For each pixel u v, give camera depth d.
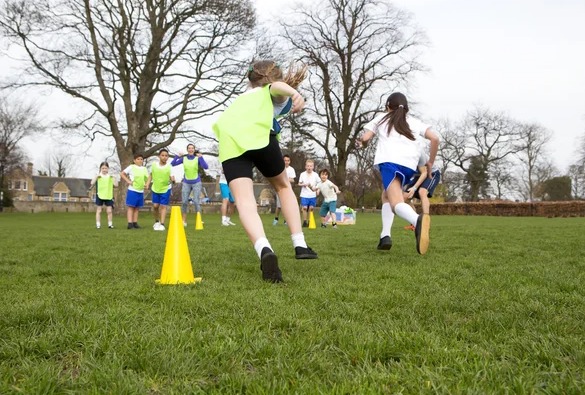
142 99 28.41
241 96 4.13
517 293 3.27
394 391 1.63
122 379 1.73
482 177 62.16
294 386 1.68
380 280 3.91
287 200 4.41
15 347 2.08
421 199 6.08
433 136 5.57
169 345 2.08
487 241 7.87
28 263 5.05
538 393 1.58
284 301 3.04
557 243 7.42
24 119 49.69
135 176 13.09
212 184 79.38
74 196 91.31
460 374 1.75
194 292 3.34
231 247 6.87
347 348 2.08
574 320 2.54
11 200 54.59
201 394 1.62
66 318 2.56
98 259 5.39
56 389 1.67
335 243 7.61
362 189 64.44
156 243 7.61
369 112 34.06
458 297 3.14
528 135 64.06
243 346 2.08
